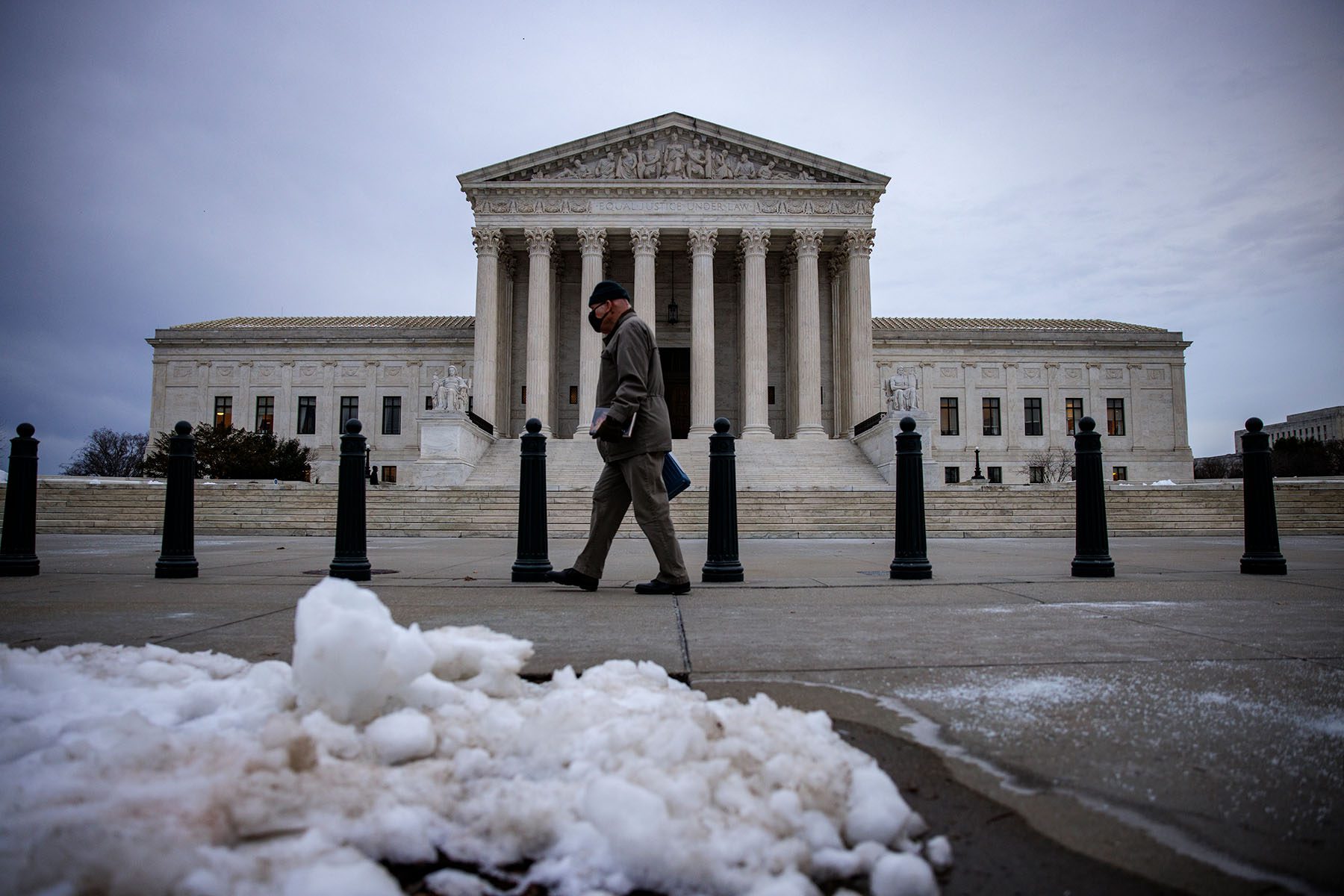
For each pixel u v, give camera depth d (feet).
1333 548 47.67
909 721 9.20
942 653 12.95
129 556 37.55
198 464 148.56
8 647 11.97
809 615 17.16
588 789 6.15
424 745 7.33
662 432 21.12
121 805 5.73
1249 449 27.58
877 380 181.98
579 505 75.10
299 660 8.02
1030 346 183.83
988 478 180.04
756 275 129.80
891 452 102.58
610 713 7.88
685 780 6.24
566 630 15.03
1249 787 7.36
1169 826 6.59
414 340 177.27
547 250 130.21
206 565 31.65
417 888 5.58
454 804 6.54
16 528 26.66
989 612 17.58
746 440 126.00
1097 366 184.24
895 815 6.26
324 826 5.93
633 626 15.49
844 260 138.31
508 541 61.82
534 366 127.75
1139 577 25.81
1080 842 6.33
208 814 5.67
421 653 8.16
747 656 12.67
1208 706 9.80
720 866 5.49
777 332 147.02
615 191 130.21
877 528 72.28
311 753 6.73
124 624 15.38
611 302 21.17
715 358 145.79
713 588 22.72
